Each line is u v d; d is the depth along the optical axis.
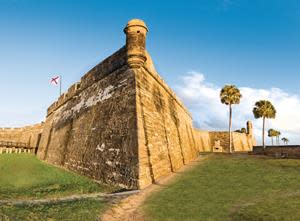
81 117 26.53
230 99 48.69
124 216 11.83
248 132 71.06
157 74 24.84
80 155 23.89
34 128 47.72
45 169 25.70
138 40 19.72
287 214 11.41
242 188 16.48
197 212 12.13
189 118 41.16
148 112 20.38
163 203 13.41
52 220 10.62
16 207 11.99
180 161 26.80
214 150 57.94
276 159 28.36
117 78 21.75
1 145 39.50
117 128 19.55
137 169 16.69
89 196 15.51
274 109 46.94
